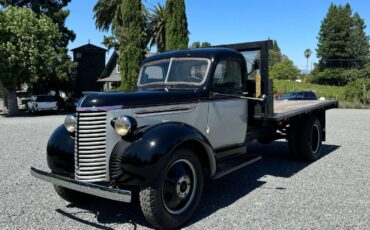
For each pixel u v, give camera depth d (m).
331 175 6.56
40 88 36.69
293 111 7.06
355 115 21.88
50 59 27.03
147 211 4.04
